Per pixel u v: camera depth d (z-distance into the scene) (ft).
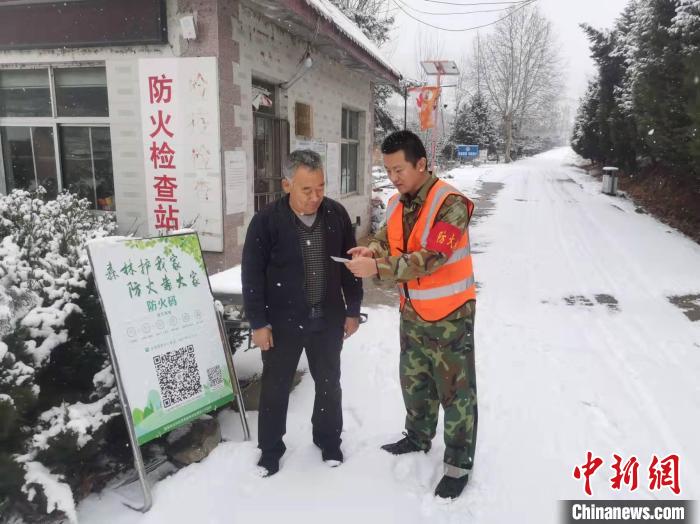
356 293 9.41
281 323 8.65
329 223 8.79
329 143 27.43
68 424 7.45
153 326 8.66
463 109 139.44
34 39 17.31
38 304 8.27
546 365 13.80
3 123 19.08
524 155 169.99
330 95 27.32
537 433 10.48
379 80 34.17
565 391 12.31
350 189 34.19
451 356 8.22
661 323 17.42
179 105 16.57
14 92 18.85
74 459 7.78
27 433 7.39
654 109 34.68
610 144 68.85
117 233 17.74
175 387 8.82
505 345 15.23
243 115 18.07
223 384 9.70
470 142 137.39
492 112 153.69
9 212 10.42
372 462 9.30
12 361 7.29
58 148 18.70
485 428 10.62
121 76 17.13
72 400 8.62
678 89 32.04
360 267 7.68
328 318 8.87
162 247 9.09
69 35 16.97
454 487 8.43
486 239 32.32
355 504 8.22
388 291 21.52
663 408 11.57
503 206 48.01
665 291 21.27
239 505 8.16
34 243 9.91
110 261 8.26
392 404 11.59
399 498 8.39
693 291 21.30
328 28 21.26
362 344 15.16
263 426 8.94
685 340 15.83
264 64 19.52
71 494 7.18
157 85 16.62
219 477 8.78
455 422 8.31
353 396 11.96
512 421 10.91
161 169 17.17
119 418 8.91
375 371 13.30
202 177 16.85
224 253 17.25
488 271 24.48
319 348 8.97
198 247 9.75
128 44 16.61
